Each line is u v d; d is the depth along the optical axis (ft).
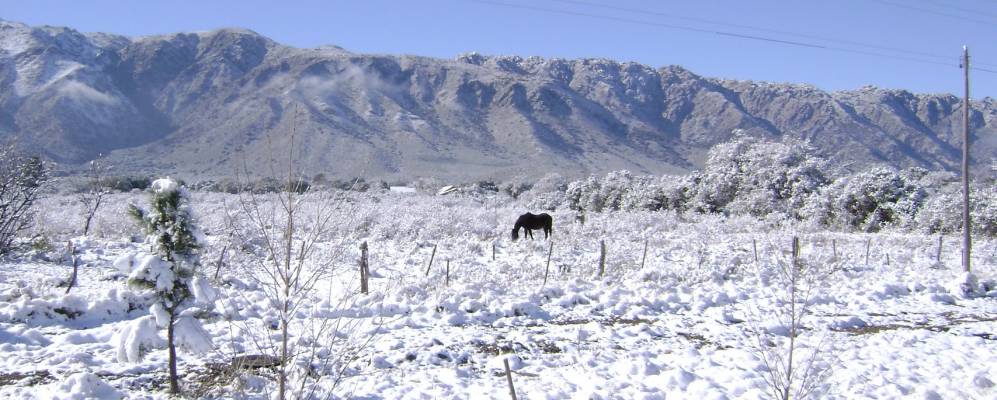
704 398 30.99
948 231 133.59
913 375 35.04
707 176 178.40
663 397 31.81
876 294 59.21
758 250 91.50
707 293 56.80
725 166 175.63
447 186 319.27
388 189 291.38
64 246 76.02
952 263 84.07
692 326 47.60
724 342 43.37
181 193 29.45
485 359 38.37
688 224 145.18
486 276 64.03
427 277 61.05
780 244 95.81
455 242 96.53
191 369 33.50
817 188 159.22
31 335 38.11
